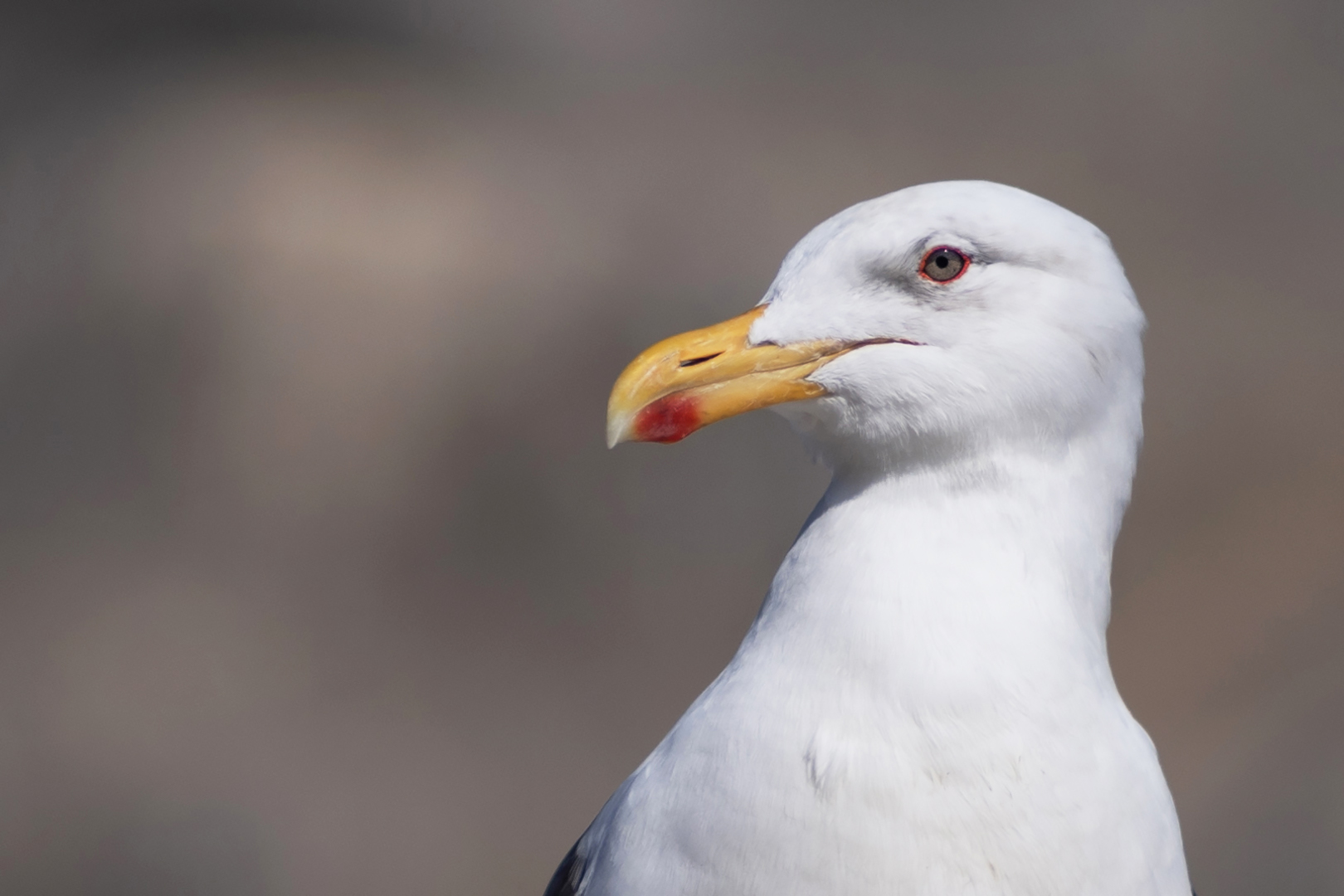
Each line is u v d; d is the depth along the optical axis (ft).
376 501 48.44
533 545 48.60
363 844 40.68
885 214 14.43
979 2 70.49
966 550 13.67
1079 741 13.06
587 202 55.77
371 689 45.03
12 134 52.85
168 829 40.57
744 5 68.74
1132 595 47.44
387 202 52.24
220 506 48.06
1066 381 13.89
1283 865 39.42
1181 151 64.49
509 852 40.75
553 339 51.19
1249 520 48.73
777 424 49.93
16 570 46.50
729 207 57.82
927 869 12.69
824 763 12.83
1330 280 58.13
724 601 48.01
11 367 48.83
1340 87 67.15
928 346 14.08
